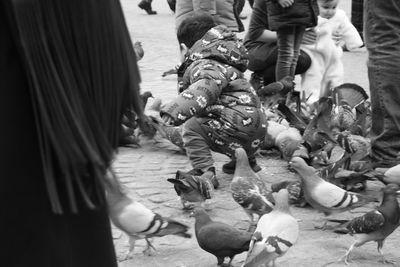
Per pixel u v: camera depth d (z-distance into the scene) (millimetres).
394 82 6215
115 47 1797
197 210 4656
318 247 4930
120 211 4312
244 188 5195
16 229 1809
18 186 1785
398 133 6297
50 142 1714
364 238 4594
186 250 4930
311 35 9398
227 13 10805
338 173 6242
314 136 6770
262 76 9523
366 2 6285
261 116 6516
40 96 1685
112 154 1801
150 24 21297
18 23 1672
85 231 1954
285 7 8438
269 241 4195
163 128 7785
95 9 1740
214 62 6352
